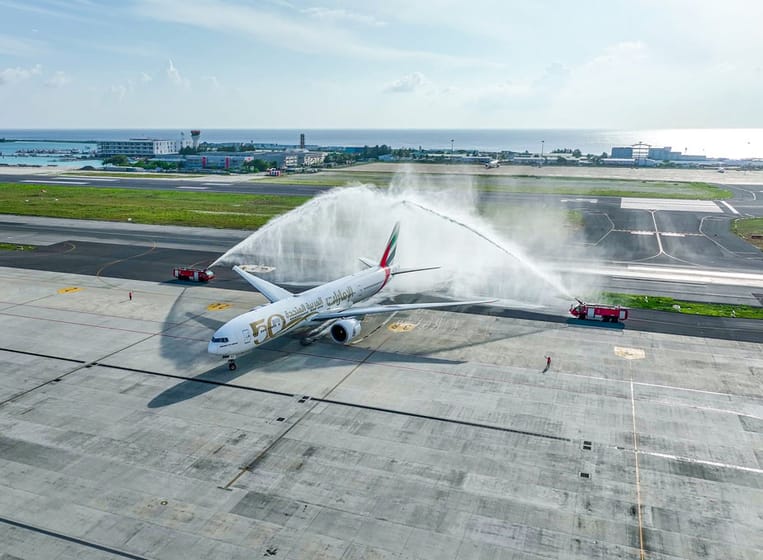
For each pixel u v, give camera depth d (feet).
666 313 228.22
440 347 188.96
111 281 268.82
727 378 166.40
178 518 102.94
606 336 201.16
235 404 147.54
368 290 218.59
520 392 156.25
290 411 143.95
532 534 99.50
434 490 111.86
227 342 159.12
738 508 107.96
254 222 428.97
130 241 362.74
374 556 93.76
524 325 212.23
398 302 238.27
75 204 514.27
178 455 123.54
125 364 173.06
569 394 155.33
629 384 161.89
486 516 104.22
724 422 140.67
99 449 125.70
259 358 177.88
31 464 119.85
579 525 102.12
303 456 123.65
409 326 209.67
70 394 152.66
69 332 200.13
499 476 116.78
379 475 116.67
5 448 125.80
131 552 94.48
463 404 148.87
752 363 177.68
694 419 142.00
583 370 171.32
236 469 118.32
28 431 133.18
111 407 145.48
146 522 101.86
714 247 364.79
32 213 460.14
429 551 95.04
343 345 189.57
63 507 105.91
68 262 305.12
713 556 95.25
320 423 138.00
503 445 128.98
